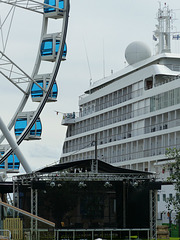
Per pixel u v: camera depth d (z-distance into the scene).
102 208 46.88
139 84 80.69
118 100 86.00
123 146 83.19
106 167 49.75
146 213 47.25
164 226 49.19
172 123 72.12
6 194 58.75
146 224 47.19
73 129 98.44
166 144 73.06
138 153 78.94
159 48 87.31
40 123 59.34
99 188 46.97
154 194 47.47
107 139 87.75
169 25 86.81
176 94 71.38
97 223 46.66
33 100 57.62
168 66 80.94
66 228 46.16
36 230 40.41
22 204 48.25
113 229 46.53
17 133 58.41
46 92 56.88
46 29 58.38
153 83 77.44
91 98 94.00
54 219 46.25
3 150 60.22
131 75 82.69
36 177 46.50
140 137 78.44
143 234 47.59
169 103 72.81
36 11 57.31
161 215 70.38
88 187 46.81
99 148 89.44
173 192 68.25
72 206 46.50
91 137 92.56
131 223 47.19
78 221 46.47
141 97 79.19
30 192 48.12
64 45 57.34
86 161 49.38
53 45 57.28
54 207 46.31
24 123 58.00
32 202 45.47
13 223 41.19
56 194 46.41
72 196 46.59
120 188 47.28
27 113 58.03
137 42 88.38
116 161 84.50
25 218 42.75
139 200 47.31
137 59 87.81
